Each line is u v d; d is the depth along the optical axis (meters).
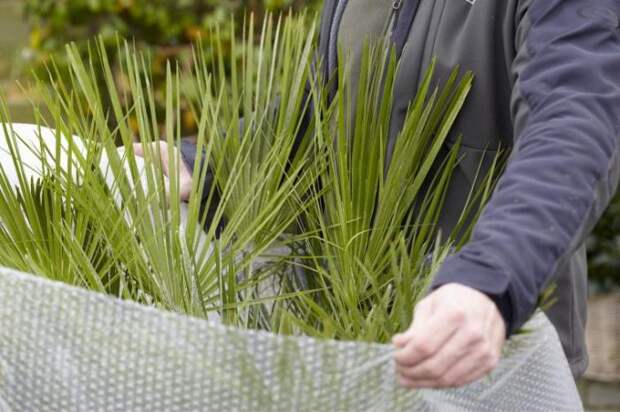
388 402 1.16
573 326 1.61
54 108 1.48
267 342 1.14
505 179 1.22
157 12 4.04
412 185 1.49
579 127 1.25
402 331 1.29
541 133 1.25
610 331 4.10
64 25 4.15
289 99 1.56
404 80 1.59
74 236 1.40
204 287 1.41
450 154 1.54
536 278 1.14
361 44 1.67
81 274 1.36
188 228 1.41
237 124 1.55
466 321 1.07
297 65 1.56
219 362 1.16
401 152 1.48
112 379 1.18
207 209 1.44
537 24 1.39
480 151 1.55
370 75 1.60
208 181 1.62
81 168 1.48
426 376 1.08
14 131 1.52
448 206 1.57
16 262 1.39
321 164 1.51
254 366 1.15
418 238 1.47
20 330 1.21
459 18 1.56
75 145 1.44
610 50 1.35
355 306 1.37
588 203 1.20
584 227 1.21
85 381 1.19
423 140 1.52
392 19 1.63
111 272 1.42
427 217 1.49
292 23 1.67
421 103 1.49
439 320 1.07
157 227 1.39
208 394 1.16
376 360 1.14
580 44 1.35
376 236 1.45
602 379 4.06
